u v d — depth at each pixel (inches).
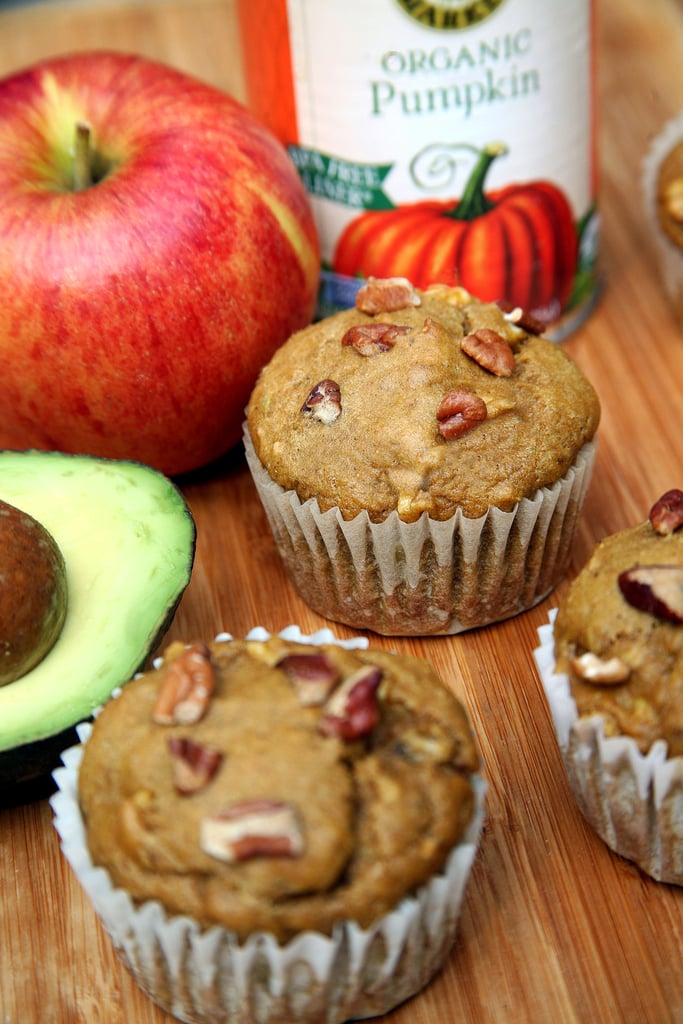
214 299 16.3
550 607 16.5
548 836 15.0
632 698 14.1
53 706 14.5
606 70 22.0
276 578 16.9
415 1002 14.2
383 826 13.4
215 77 21.9
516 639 16.2
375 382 15.7
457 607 16.0
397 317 16.1
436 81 17.1
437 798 13.6
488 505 15.4
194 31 22.8
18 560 14.6
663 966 14.3
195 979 13.7
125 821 13.4
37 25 23.0
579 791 14.7
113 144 16.7
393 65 17.0
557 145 17.7
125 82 16.9
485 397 15.6
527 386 15.8
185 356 16.3
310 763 13.4
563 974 14.3
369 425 15.6
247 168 16.5
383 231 17.8
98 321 16.0
